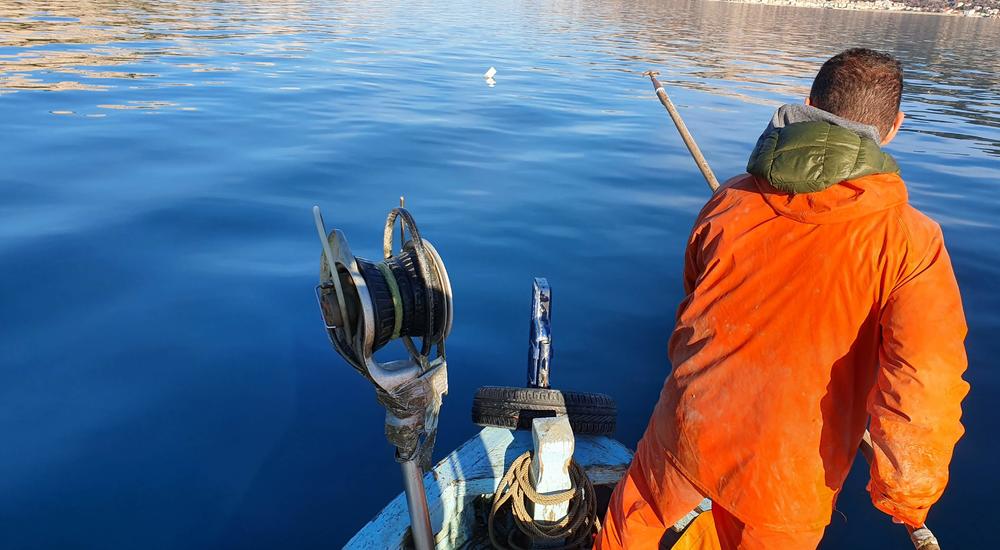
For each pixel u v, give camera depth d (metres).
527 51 22.50
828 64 1.61
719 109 13.70
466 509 2.51
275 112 11.26
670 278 5.81
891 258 1.41
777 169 1.47
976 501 3.45
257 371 4.25
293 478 3.43
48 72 13.59
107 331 4.54
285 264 5.68
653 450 1.78
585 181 8.36
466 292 5.41
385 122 10.98
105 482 3.32
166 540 3.03
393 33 25.22
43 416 3.72
